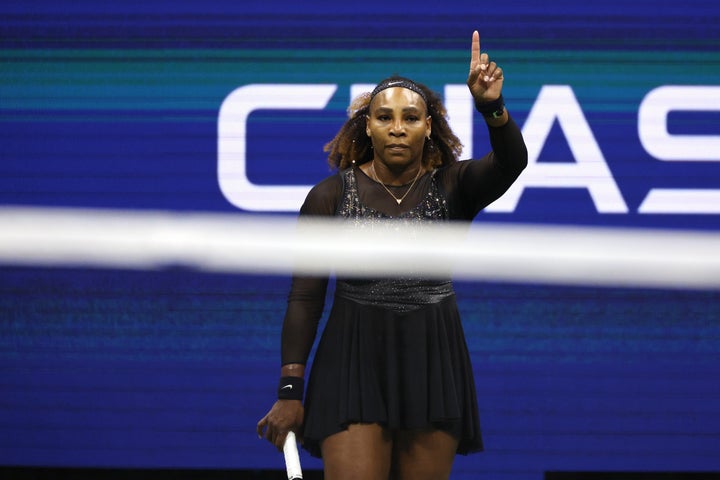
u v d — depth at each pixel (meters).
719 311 20.73
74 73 21.41
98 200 21.31
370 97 11.88
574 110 21.16
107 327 20.94
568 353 20.75
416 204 11.21
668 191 20.98
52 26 21.47
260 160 21.34
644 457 20.69
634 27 21.27
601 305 20.80
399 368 10.91
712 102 21.12
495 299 20.83
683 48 21.20
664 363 20.73
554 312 20.78
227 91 21.38
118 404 20.89
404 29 21.31
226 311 20.95
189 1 21.44
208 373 20.88
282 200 21.28
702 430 20.67
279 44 21.39
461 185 11.34
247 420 20.88
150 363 20.89
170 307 20.97
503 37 21.30
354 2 21.36
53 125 21.38
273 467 20.84
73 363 20.89
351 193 11.26
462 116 21.16
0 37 21.45
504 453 20.69
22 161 21.34
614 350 20.75
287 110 21.38
